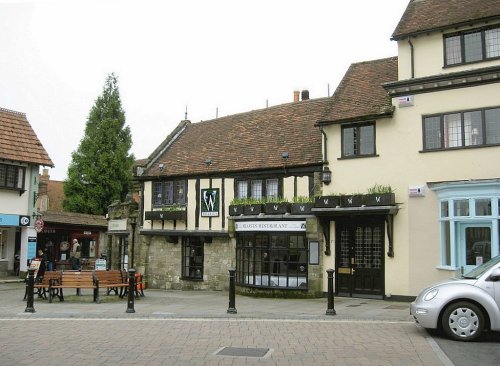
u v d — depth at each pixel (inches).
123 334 370.9
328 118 663.8
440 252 561.3
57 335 367.2
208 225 794.2
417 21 617.0
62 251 1204.5
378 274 613.0
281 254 677.9
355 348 321.4
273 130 812.6
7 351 313.6
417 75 601.9
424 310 353.1
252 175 748.0
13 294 697.6
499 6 561.0
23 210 983.0
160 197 876.6
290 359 292.0
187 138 948.0
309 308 528.7
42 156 1015.0
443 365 277.7
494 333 371.9
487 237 528.7
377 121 625.6
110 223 994.7
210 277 790.5
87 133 1444.4
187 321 435.2
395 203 598.2
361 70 730.2
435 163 578.2
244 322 430.0
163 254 863.7
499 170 536.4
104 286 593.3
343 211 616.4
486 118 550.9
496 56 553.3
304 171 693.9
